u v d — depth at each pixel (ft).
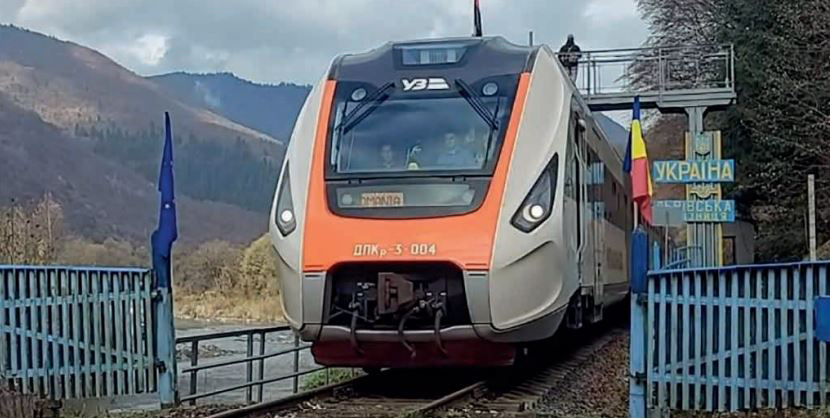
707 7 136.15
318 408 34.73
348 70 40.22
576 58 88.69
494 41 40.81
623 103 87.71
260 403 34.42
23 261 76.64
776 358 28.30
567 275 37.42
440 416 31.81
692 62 95.35
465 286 33.91
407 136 37.14
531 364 48.65
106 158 519.60
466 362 35.40
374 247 34.50
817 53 93.56
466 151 36.45
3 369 32.45
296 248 35.45
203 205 506.89
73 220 390.01
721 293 28.91
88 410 35.88
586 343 69.67
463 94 38.06
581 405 39.86
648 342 29.63
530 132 36.96
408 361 35.60
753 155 110.42
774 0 100.83
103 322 34.32
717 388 28.91
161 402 35.24
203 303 197.16
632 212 72.28
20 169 419.74
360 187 35.96
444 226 34.58
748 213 114.83
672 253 78.69
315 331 35.27
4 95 552.41
